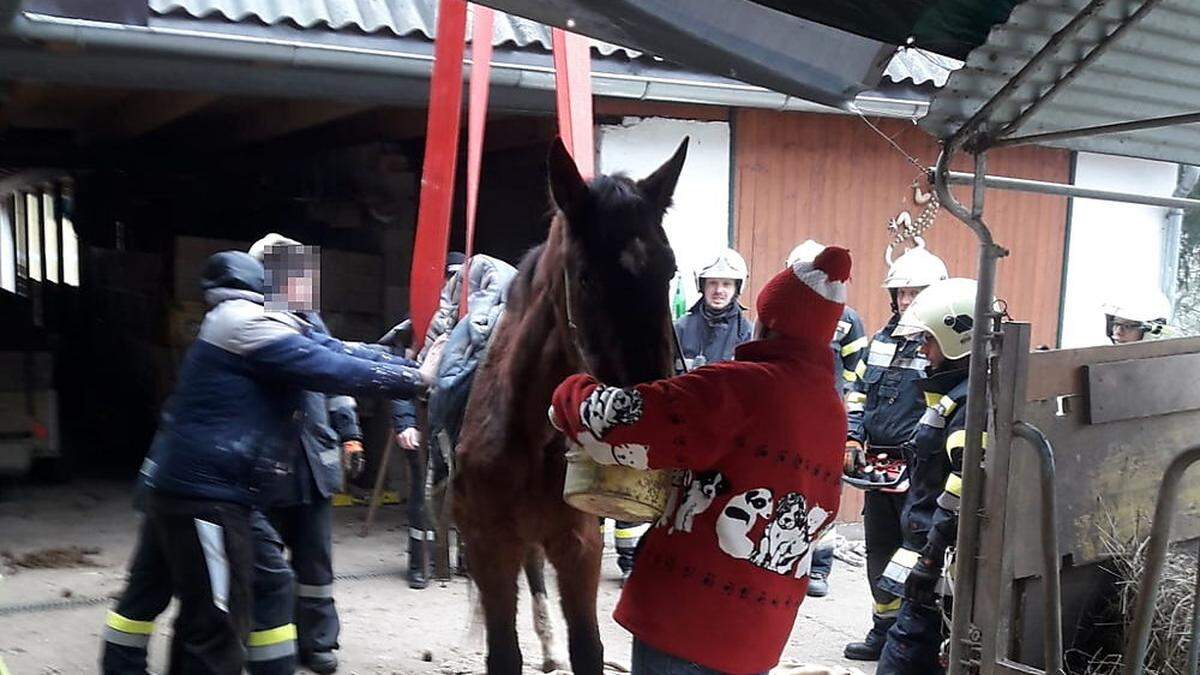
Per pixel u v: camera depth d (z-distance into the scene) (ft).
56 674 13.43
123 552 19.12
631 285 7.66
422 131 21.42
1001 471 8.97
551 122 20.29
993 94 8.84
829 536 18.21
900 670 11.22
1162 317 15.48
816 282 7.76
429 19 17.10
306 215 27.43
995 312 9.09
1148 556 8.33
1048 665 8.61
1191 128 10.79
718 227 21.43
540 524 9.66
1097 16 8.07
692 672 7.64
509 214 22.77
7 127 26.78
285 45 15.46
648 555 7.95
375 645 14.99
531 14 8.86
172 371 26.40
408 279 24.35
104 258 34.86
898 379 14.56
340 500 22.86
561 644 15.14
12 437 23.08
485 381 10.07
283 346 10.41
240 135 24.95
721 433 7.34
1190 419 10.62
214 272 10.84
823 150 22.40
